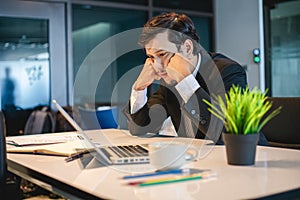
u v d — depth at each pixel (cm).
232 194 83
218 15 476
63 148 151
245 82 162
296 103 176
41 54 382
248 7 439
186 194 83
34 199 162
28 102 376
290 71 413
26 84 375
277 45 423
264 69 430
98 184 94
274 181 94
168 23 150
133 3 427
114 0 414
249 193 84
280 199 85
